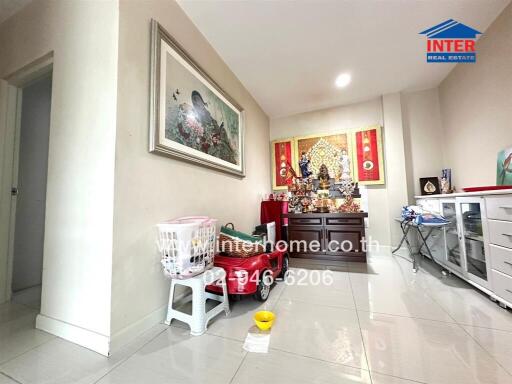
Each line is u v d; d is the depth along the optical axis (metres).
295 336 1.14
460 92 2.43
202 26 1.87
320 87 2.91
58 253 1.24
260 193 3.32
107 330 1.04
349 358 0.97
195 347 1.07
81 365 0.95
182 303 1.52
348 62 2.40
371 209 3.13
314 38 2.04
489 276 1.46
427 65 2.48
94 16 1.23
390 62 2.42
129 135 1.18
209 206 1.93
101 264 1.08
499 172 1.90
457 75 2.47
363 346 1.05
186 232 1.22
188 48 1.75
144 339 1.14
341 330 1.19
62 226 1.24
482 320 1.26
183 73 1.63
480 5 1.73
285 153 3.70
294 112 3.66
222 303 1.39
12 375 0.89
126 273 1.13
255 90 2.97
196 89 1.78
